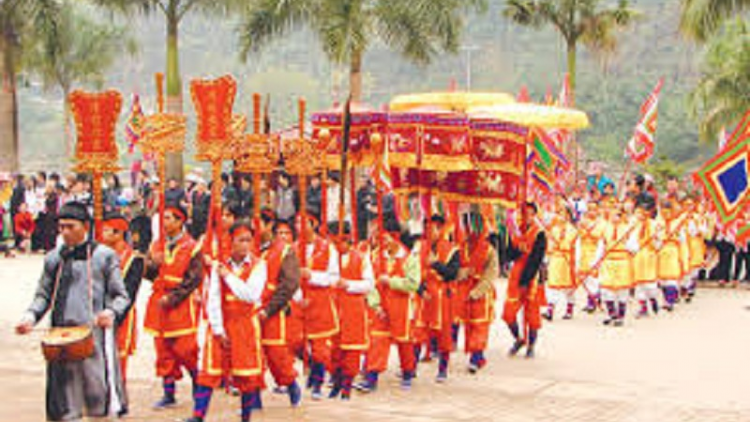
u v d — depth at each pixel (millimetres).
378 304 9117
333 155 9547
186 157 36688
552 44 72000
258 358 7602
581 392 9242
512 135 10039
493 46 72188
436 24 24172
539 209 12711
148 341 11648
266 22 24453
